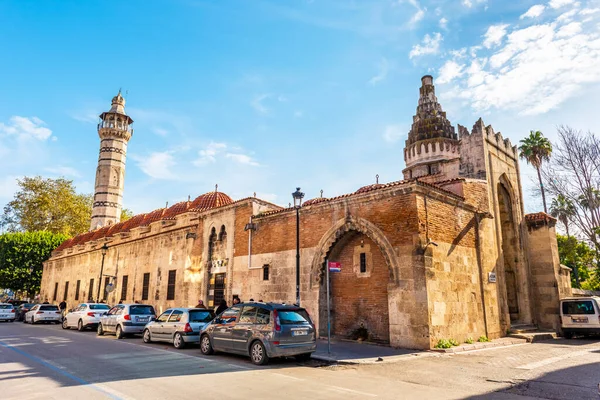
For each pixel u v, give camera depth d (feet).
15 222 190.60
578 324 63.05
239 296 69.36
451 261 51.88
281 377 30.42
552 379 30.14
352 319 55.01
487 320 56.49
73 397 23.65
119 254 112.27
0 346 49.06
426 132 94.89
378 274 53.11
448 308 48.88
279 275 63.10
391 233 49.80
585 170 74.43
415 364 36.91
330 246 56.75
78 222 202.28
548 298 75.20
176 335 48.34
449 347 45.14
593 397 24.81
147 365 35.53
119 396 23.89
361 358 39.32
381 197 51.78
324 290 57.72
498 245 65.92
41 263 167.02
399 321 46.96
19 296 197.98
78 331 74.38
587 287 147.02
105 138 186.29
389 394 25.08
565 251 135.33
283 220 64.85
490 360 39.22
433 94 103.35
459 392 25.93
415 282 46.44
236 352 39.04
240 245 71.92
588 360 39.37
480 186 63.36
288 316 38.06
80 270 133.08
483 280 58.03
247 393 24.85
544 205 105.91
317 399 23.52
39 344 51.39
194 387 26.48
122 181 187.32
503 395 25.25
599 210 72.90
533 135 142.41
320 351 43.70
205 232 81.46
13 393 24.63
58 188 199.31
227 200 95.20
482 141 68.39
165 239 94.12
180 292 84.69
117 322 61.77
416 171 93.40
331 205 57.62
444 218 52.60
